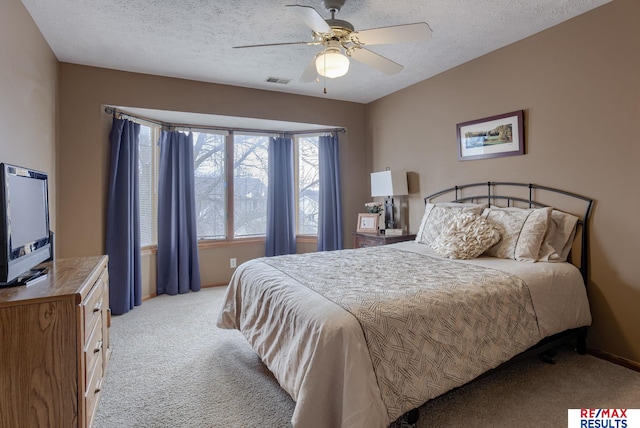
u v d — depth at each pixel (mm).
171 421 1818
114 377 2264
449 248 2752
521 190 2967
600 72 2441
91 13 2445
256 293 2219
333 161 4766
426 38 2109
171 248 4133
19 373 1383
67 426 1437
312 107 4496
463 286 1926
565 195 2662
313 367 1465
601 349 2492
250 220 4840
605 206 2441
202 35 2785
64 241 3252
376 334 1516
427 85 3883
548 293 2180
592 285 2525
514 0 2336
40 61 2678
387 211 4426
